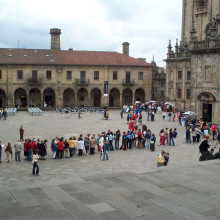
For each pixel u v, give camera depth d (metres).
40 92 74.94
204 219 10.62
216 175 15.41
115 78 77.31
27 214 11.06
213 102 44.94
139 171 16.56
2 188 14.54
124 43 85.12
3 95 73.31
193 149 32.41
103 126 47.31
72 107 77.50
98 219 10.62
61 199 12.45
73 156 29.30
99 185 14.18
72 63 74.06
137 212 11.17
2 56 71.88
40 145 27.67
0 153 26.31
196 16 64.81
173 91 70.81
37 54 75.31
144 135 34.09
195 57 47.22
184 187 13.76
